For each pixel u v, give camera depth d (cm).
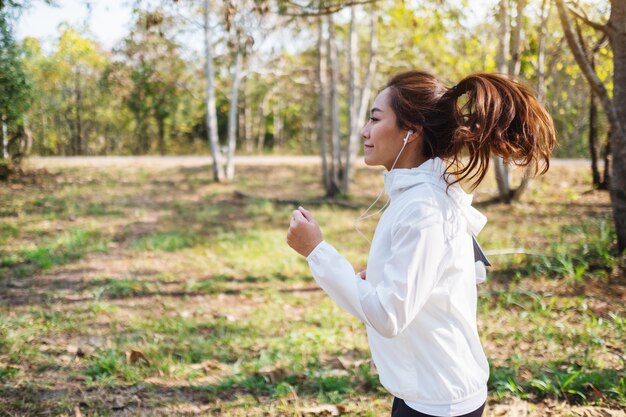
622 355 410
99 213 1136
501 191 1286
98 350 423
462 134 152
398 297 141
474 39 1238
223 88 2678
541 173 168
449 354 153
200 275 715
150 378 386
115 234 947
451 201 154
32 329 480
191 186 1636
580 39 670
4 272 696
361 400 347
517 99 158
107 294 618
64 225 1004
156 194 1460
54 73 2492
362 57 2127
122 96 1677
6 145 1747
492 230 971
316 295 634
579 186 1491
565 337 456
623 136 609
